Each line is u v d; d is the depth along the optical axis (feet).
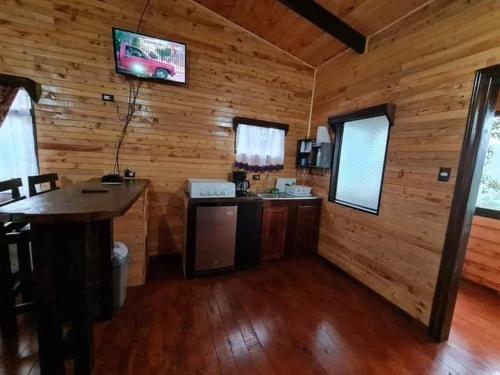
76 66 8.52
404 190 7.64
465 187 5.98
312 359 5.60
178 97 9.96
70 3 8.21
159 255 10.66
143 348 5.62
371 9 7.99
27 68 8.04
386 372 5.37
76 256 4.25
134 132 9.54
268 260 10.78
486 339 6.66
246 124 11.14
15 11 7.73
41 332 4.16
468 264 10.32
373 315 7.41
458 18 6.27
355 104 9.76
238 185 10.46
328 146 10.91
